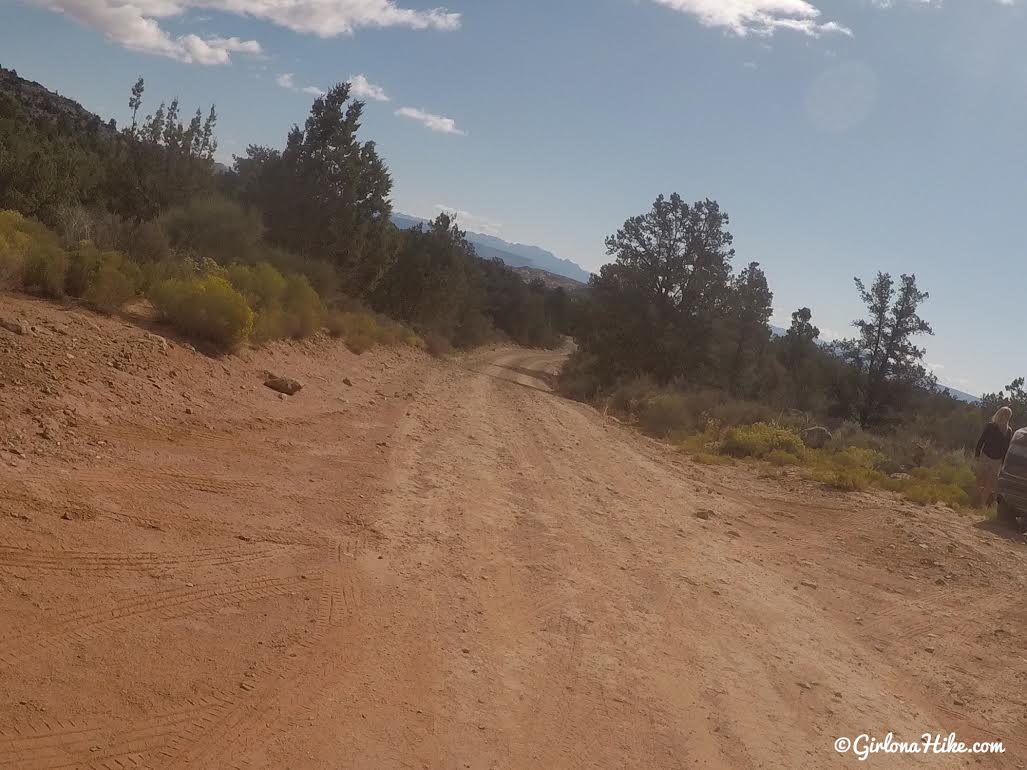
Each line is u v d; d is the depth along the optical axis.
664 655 6.12
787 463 19.12
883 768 4.88
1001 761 5.24
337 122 33.59
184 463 8.37
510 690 5.09
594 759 4.43
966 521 14.06
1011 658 7.35
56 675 4.13
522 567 7.70
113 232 17.80
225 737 3.95
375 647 5.32
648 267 46.44
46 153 22.42
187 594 5.47
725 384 43.12
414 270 47.97
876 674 6.48
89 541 5.85
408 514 8.65
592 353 46.22
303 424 11.99
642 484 13.70
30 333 10.23
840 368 44.16
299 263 28.14
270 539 6.91
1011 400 33.50
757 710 5.42
